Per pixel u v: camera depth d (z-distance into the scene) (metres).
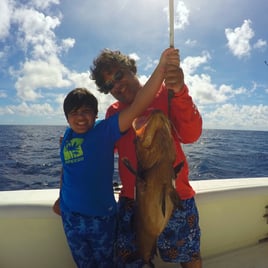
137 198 1.06
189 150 14.46
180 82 1.08
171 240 1.34
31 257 1.51
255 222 1.87
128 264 1.41
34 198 1.56
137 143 0.98
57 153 13.38
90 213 1.30
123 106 1.39
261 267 1.68
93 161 1.29
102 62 1.34
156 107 1.29
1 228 1.48
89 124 1.30
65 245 1.54
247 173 8.72
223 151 14.76
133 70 1.39
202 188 1.79
